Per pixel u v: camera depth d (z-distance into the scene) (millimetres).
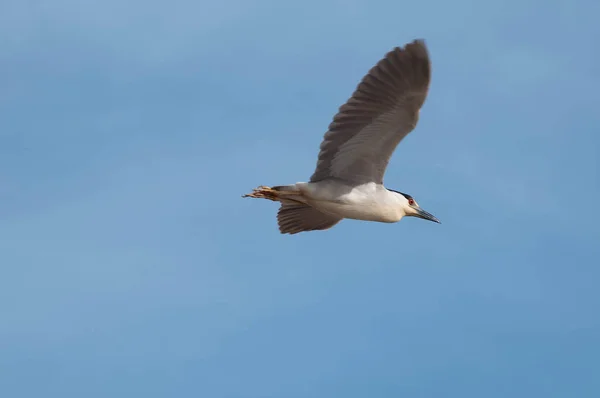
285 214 18766
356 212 16766
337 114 15930
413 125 15844
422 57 15078
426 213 17766
